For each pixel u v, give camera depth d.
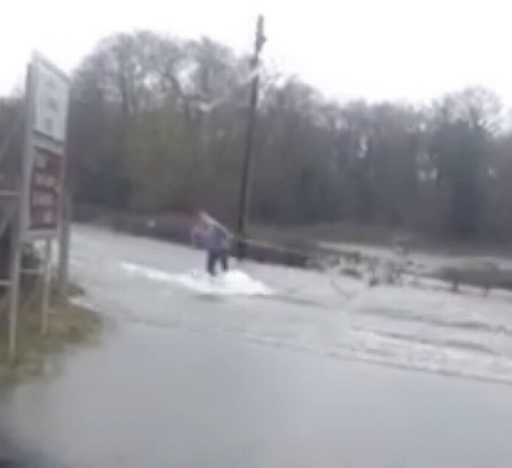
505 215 91.50
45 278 10.93
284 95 75.25
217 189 60.22
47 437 6.77
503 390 10.77
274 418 8.08
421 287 31.48
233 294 19.38
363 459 7.01
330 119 91.81
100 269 21.25
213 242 22.48
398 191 94.75
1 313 10.61
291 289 22.98
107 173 66.75
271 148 74.50
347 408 8.82
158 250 33.22
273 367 10.70
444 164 94.69
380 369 11.47
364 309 19.94
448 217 92.81
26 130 9.12
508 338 16.81
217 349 11.59
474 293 31.06
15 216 9.77
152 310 14.84
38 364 9.30
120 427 7.24
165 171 60.50
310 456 6.95
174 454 6.66
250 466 6.55
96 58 76.62
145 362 10.11
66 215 13.47
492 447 7.79
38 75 9.34
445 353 13.73
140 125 63.84
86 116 71.75
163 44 76.38
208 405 8.33
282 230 72.75
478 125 95.44
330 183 85.88
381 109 97.69
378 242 82.56
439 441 7.84
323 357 11.95
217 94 68.69
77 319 12.10
